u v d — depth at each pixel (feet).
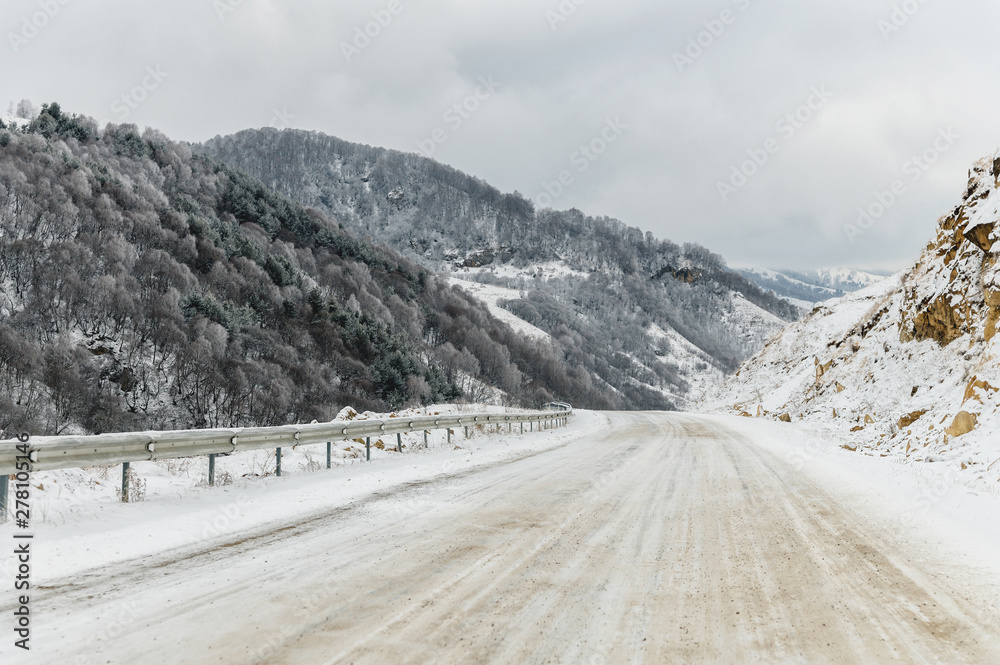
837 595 14.55
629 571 16.51
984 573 16.30
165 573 16.51
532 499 27.94
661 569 16.71
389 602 13.97
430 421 54.85
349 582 15.51
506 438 66.44
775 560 17.67
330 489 30.50
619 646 11.53
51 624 12.67
